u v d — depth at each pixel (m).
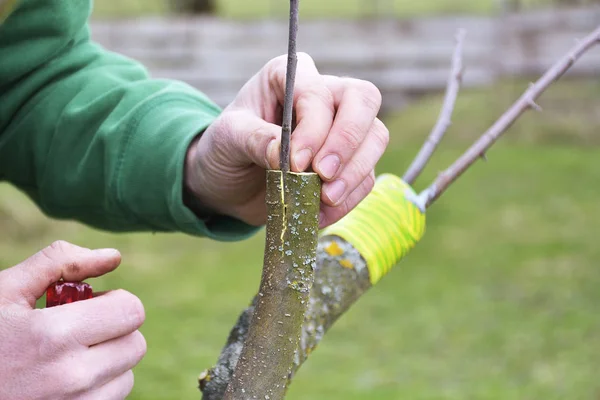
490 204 4.91
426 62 7.28
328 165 0.84
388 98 7.34
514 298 3.59
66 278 0.84
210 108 1.24
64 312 0.78
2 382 0.76
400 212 1.01
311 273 0.79
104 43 7.20
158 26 7.22
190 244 4.80
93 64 1.28
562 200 4.88
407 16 7.37
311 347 0.94
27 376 0.77
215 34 7.25
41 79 1.24
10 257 4.22
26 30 1.20
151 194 1.15
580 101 6.47
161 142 1.13
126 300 0.81
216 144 1.00
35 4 1.18
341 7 8.37
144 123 1.16
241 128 0.93
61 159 1.23
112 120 1.18
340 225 1.00
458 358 3.00
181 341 3.18
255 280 4.07
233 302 3.69
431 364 2.97
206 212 1.18
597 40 1.05
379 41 7.29
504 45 7.03
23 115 1.26
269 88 0.99
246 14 8.35
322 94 0.90
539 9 7.05
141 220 1.21
